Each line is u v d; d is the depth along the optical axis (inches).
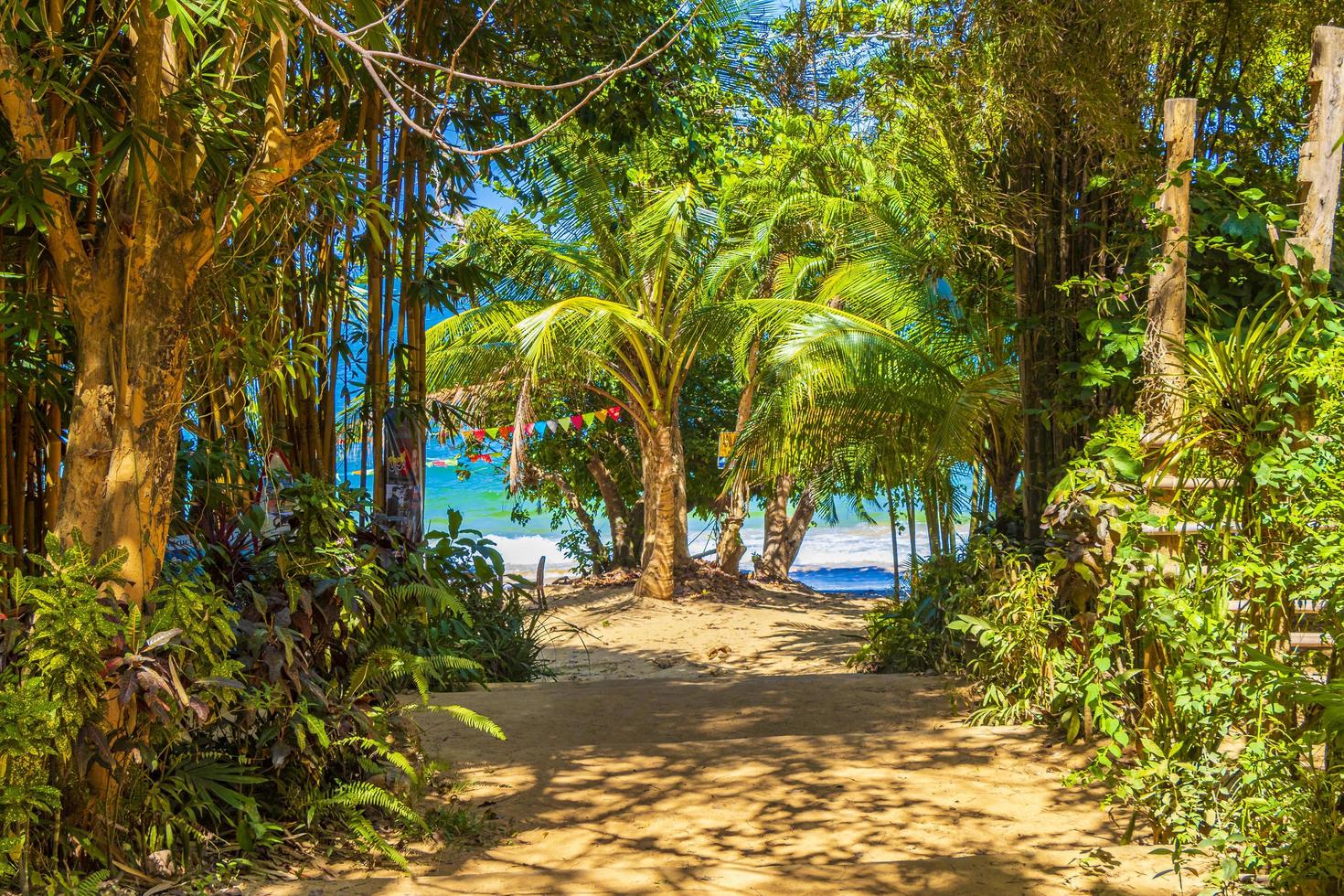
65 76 123.2
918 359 319.6
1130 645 152.6
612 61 274.8
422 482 263.7
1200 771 115.6
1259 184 223.0
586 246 513.7
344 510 157.8
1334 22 211.8
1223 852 110.2
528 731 189.6
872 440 333.1
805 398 326.3
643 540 642.2
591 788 153.1
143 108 113.3
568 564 962.7
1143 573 141.2
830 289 416.2
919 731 181.3
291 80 198.5
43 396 143.7
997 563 237.3
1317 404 135.0
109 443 117.4
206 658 122.5
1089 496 158.2
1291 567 119.0
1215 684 116.9
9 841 100.8
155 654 115.0
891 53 249.8
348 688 144.8
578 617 518.6
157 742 119.2
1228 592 126.7
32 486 153.5
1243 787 109.7
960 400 290.2
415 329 266.8
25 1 119.0
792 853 127.8
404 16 240.4
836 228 441.7
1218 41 223.9
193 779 122.0
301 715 128.8
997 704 189.3
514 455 465.7
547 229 515.5
